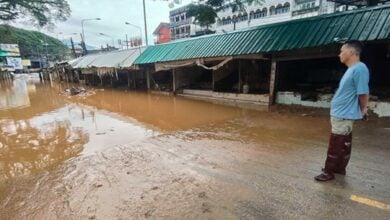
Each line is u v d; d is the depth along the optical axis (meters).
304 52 9.38
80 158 5.80
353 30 7.86
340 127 3.40
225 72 15.23
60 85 32.56
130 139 7.75
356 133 5.97
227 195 3.48
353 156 4.55
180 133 7.36
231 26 40.31
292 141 5.84
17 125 10.45
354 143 5.28
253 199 3.32
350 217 2.79
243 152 5.29
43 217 3.39
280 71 11.39
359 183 3.51
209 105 12.79
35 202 3.85
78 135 8.55
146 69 19.84
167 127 8.96
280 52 10.09
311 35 9.00
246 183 3.80
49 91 25.02
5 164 6.13
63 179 4.62
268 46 10.20
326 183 3.58
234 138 6.46
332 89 10.02
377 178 3.64
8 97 21.00
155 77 20.72
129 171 4.66
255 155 5.05
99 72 25.23
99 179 4.41
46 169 5.50
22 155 6.77
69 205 3.62
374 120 7.05
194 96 16.25
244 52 11.06
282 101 10.70
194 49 14.49
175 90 17.67
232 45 12.10
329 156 3.59
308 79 12.89
